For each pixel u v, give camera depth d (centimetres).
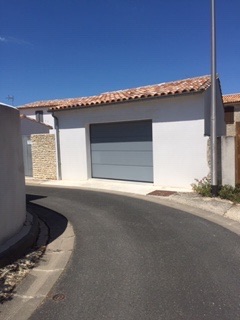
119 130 1304
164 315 348
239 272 454
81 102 1352
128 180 1300
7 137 551
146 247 559
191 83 1184
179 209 836
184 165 1118
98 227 686
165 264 484
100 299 384
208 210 819
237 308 359
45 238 626
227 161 1000
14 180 577
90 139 1389
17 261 497
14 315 353
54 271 468
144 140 1241
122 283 425
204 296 387
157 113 1162
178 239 599
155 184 1189
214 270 461
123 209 845
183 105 1105
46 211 840
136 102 1204
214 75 924
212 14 905
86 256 523
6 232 540
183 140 1113
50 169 1473
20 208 610
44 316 350
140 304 371
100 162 1374
